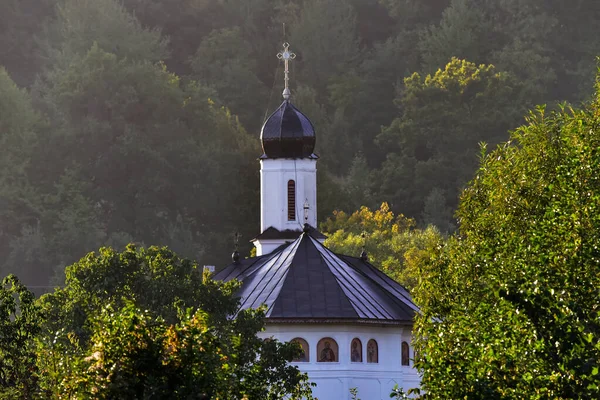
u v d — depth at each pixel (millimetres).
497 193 93250
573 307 67812
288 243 173000
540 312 67938
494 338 71062
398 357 153125
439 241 98125
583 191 80812
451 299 91438
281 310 147875
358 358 149375
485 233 92750
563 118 97625
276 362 114125
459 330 76312
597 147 84375
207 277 121938
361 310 149375
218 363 67750
